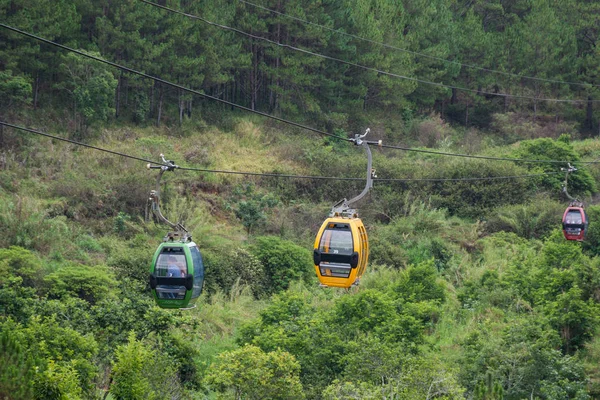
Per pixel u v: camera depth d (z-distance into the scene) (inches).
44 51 2630.4
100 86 2536.9
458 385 1242.6
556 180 2938.0
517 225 2583.7
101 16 2842.0
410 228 2503.7
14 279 1402.6
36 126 2482.8
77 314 1352.1
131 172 2383.1
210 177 2532.0
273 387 1176.2
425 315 1691.7
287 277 2092.8
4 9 2513.5
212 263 1996.8
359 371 1266.0
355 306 1534.2
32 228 1931.6
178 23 2849.4
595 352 1469.0
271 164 2743.6
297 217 2481.5
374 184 2743.6
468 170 2824.8
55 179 2271.2
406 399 1133.7
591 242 2401.6
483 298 1881.2
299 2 3105.3
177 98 3056.1
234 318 1803.6
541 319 1578.5
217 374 1202.6
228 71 3142.2
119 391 1100.5
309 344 1366.9
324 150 2888.8
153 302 1444.4
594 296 1729.8
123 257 1886.1
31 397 979.3
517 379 1344.7
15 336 1103.6
